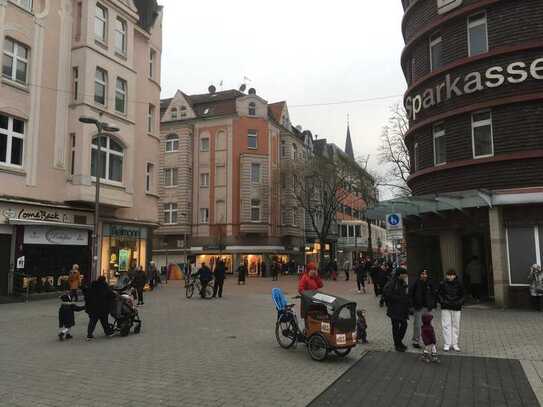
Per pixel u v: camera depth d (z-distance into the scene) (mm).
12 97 19938
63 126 22203
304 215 55844
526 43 16469
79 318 14547
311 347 8914
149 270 26500
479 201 16125
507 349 9672
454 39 18359
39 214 20672
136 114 27250
